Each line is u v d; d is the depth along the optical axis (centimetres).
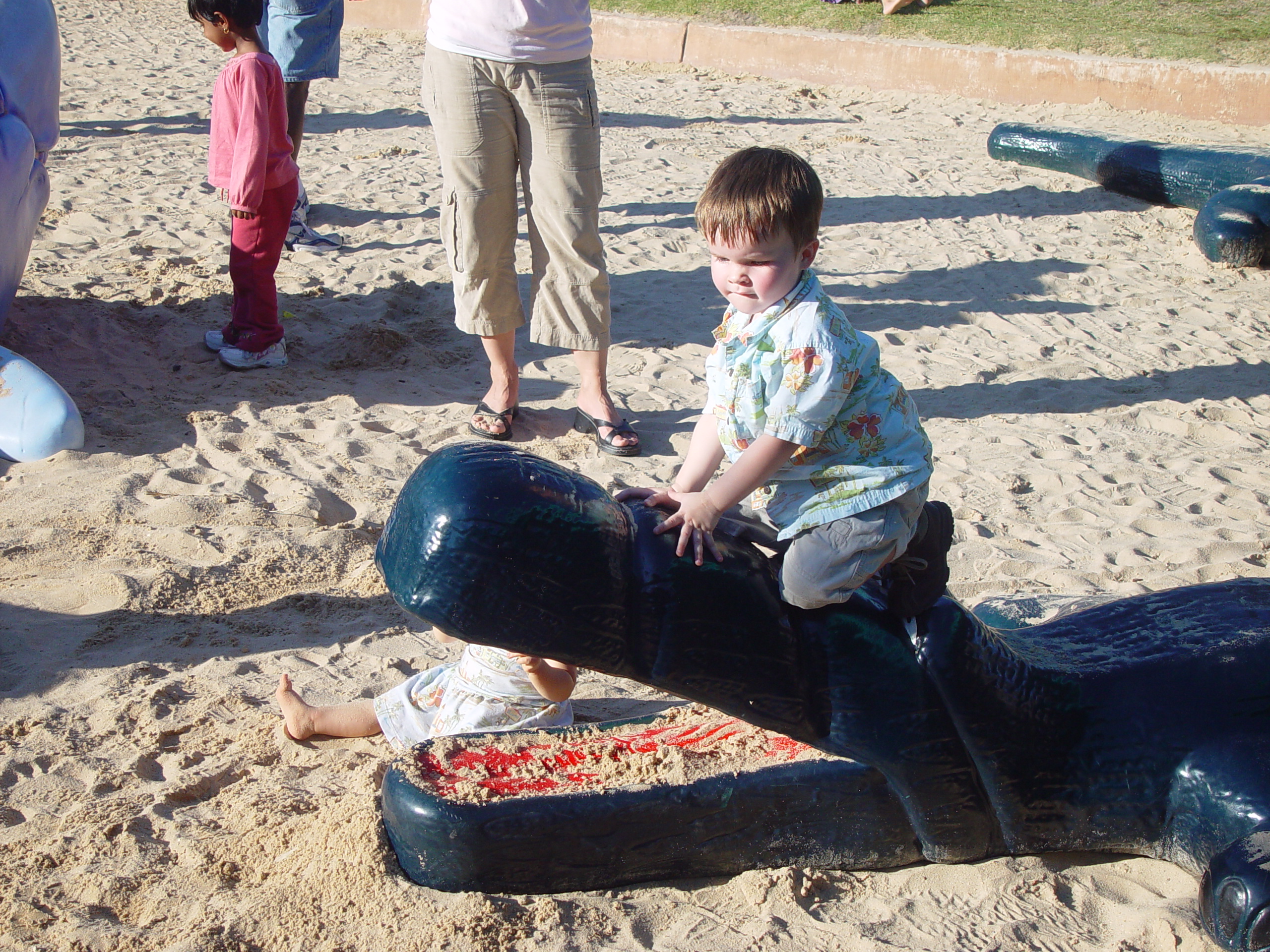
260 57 561
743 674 254
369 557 429
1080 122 1315
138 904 254
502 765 272
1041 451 551
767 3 1727
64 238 788
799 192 236
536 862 258
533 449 536
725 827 266
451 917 248
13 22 538
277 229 588
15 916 248
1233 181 937
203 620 383
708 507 246
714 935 252
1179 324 738
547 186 506
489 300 525
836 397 241
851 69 1536
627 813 260
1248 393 627
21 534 424
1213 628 299
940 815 270
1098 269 839
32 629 370
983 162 1141
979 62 1452
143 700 331
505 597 233
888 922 258
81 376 572
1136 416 596
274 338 607
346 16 1897
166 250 778
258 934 245
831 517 248
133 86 1337
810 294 246
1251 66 1341
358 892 255
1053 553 450
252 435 524
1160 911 260
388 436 535
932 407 605
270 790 294
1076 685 279
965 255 859
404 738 316
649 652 247
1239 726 277
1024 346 694
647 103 1401
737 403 253
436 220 887
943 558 264
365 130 1197
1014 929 256
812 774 268
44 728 316
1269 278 831
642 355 663
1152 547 456
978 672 268
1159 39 1464
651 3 1778
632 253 850
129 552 419
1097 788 276
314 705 332
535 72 488
